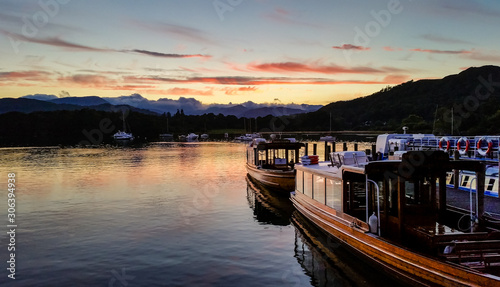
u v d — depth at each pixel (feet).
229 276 51.49
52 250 61.82
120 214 86.94
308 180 76.74
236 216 85.25
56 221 80.53
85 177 150.61
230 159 235.40
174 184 132.98
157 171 171.53
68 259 57.77
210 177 151.64
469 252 40.22
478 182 48.60
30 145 400.67
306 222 77.71
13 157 247.50
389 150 123.54
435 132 369.09
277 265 55.57
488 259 39.81
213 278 50.80
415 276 42.24
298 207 82.07
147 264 55.67
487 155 93.35
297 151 128.77
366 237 51.42
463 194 79.25
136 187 126.41
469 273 35.68
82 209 92.27
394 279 46.88
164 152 299.17
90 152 298.15
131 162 214.69
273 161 131.13
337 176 61.46
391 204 52.31
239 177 151.74
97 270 53.52
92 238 68.23
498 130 327.26
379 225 51.70
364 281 49.88
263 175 118.52
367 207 53.52
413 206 49.83
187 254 59.98
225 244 65.05
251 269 54.08
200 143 458.91
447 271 37.86
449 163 47.67
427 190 50.19
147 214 86.99
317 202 70.79
